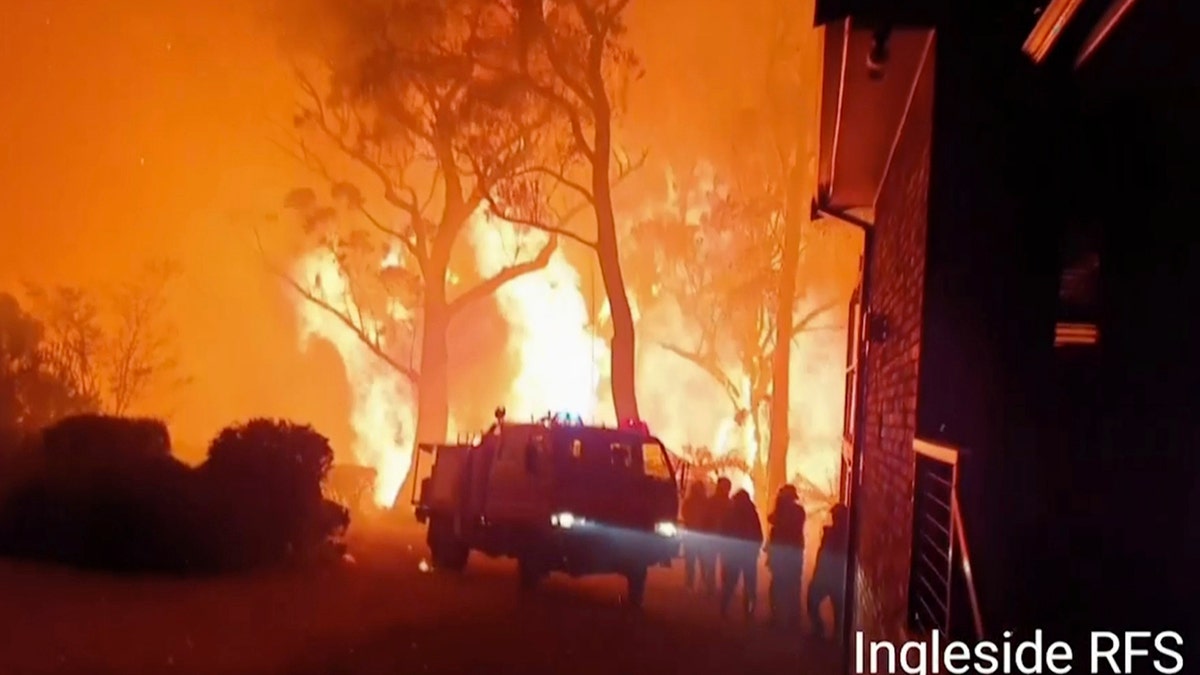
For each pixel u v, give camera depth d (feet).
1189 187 22.31
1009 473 22.79
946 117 23.76
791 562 55.11
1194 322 22.18
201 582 54.54
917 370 23.75
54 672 35.22
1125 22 18.76
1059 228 23.22
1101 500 22.34
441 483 67.56
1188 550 21.72
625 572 58.75
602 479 59.41
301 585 56.49
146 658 38.04
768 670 44.37
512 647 44.57
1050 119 23.35
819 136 35.58
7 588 48.85
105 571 55.11
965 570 18.29
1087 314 22.98
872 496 37.93
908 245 28.91
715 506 59.88
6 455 62.03
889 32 24.66
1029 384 23.04
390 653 41.83
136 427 64.59
